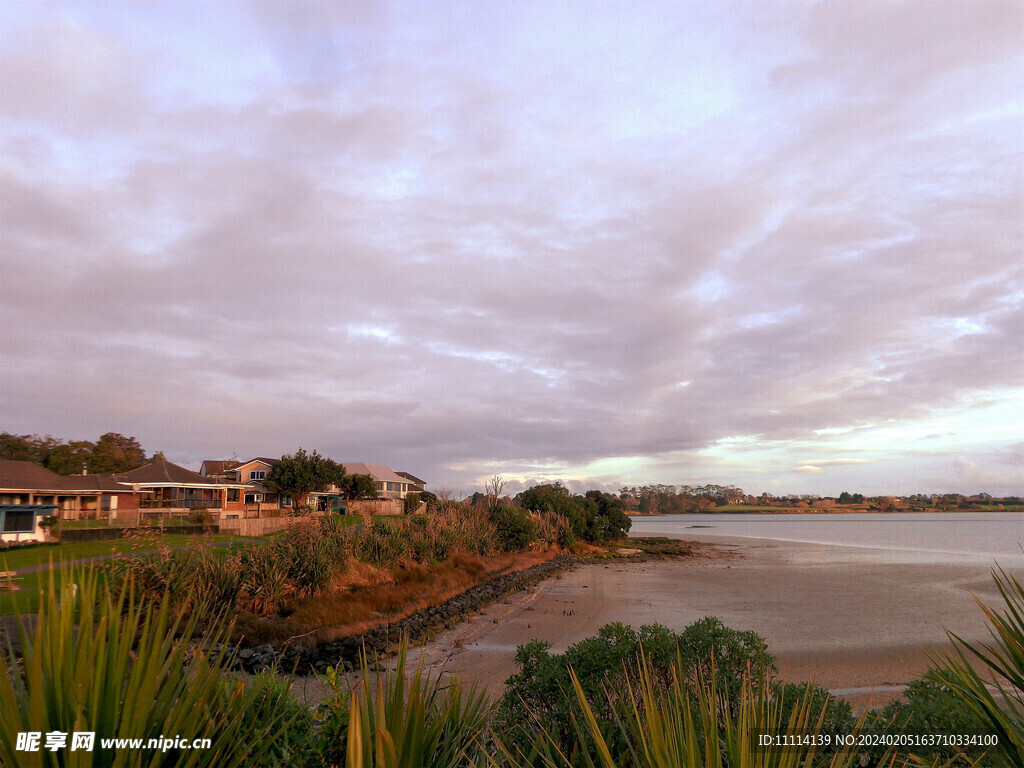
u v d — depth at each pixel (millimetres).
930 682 5090
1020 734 3219
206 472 70500
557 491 64438
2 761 1859
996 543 70750
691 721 2131
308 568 19688
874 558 51250
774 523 162125
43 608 2092
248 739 2754
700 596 29000
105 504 41562
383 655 15008
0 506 29047
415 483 105188
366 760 2254
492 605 26266
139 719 2002
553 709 5262
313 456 56969
